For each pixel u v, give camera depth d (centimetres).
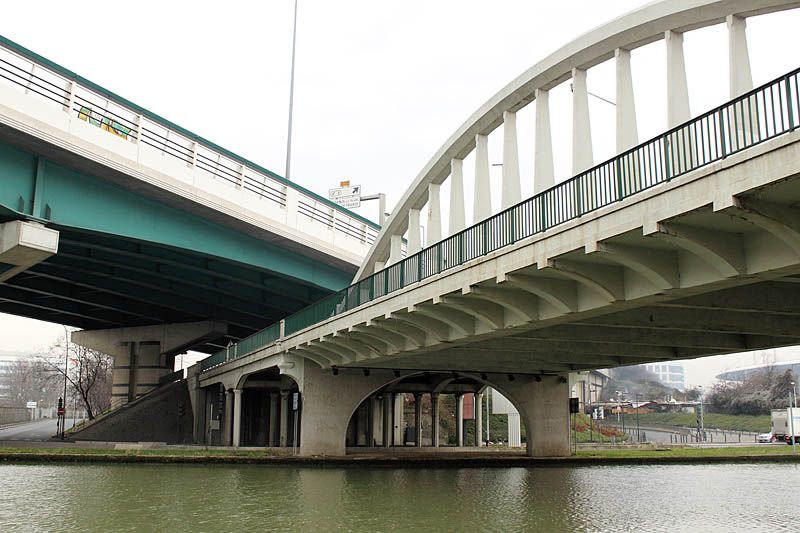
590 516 1947
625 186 1558
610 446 5169
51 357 12481
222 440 5562
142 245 4362
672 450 4703
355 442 5688
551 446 3978
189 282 5128
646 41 1903
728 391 12569
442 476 3056
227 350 5169
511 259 1898
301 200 4800
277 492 2433
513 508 2086
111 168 3472
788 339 2555
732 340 2753
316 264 5119
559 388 4047
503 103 2439
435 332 2648
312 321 3525
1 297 5969
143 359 6931
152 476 2948
